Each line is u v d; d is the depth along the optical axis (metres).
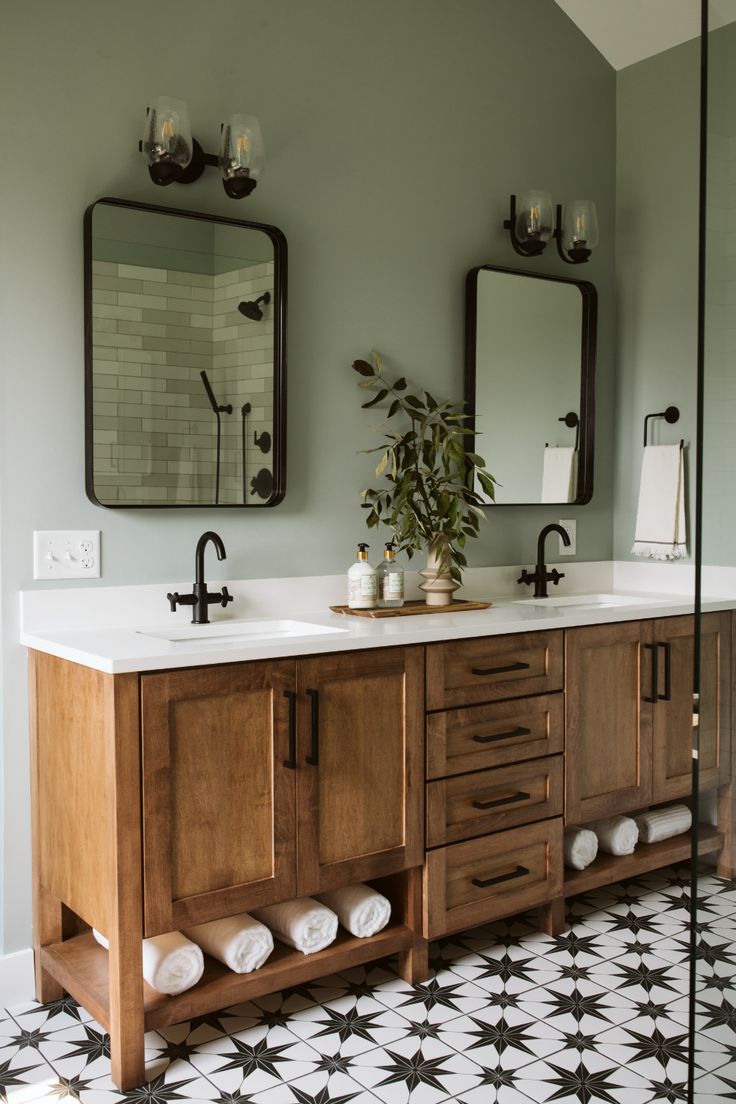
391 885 2.50
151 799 1.98
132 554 2.50
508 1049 2.12
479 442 3.15
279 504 2.76
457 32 3.08
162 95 2.50
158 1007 2.04
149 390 2.47
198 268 2.54
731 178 1.54
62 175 2.36
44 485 2.37
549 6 3.31
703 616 1.52
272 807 2.16
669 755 2.99
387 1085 1.99
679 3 3.16
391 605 2.81
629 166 3.48
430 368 3.06
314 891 2.23
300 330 2.78
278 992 2.39
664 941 2.67
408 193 2.99
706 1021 1.58
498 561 3.25
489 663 2.54
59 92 2.35
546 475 3.33
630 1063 2.07
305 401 2.80
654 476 3.38
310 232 2.79
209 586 2.63
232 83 2.62
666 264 3.36
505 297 3.20
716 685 1.54
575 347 3.39
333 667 2.24
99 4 2.40
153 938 2.13
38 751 2.30
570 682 2.71
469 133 3.13
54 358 2.37
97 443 2.40
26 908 2.38
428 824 2.42
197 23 2.56
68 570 2.40
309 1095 1.96
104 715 1.97
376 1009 2.30
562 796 2.71
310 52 2.77
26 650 2.35
